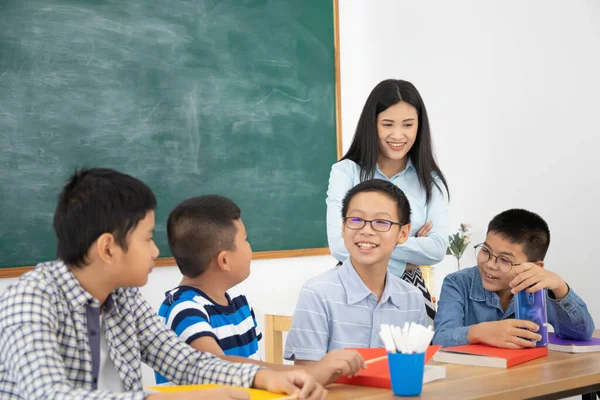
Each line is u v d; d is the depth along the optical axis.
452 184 3.82
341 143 3.89
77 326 1.13
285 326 3.29
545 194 3.44
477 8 3.68
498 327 1.53
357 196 1.62
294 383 1.12
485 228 3.67
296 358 1.59
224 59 3.49
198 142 3.39
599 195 3.24
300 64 3.76
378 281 1.66
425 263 2.17
